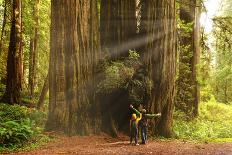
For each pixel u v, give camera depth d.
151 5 20.31
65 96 17.91
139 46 20.42
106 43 20.56
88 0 18.84
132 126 16.33
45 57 38.09
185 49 27.83
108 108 19.53
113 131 19.02
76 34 18.22
